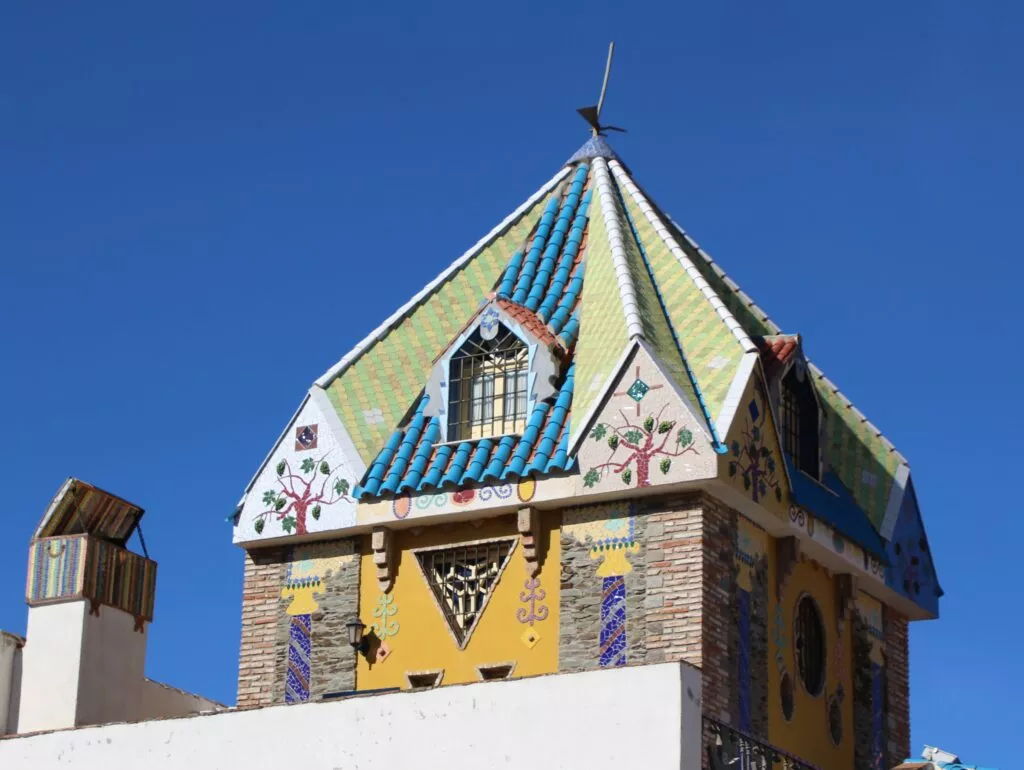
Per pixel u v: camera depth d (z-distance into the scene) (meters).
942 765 33.62
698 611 34.09
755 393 35.84
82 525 38.03
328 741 31.25
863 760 38.59
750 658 35.31
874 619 40.03
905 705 40.59
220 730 32.25
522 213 41.19
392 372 38.97
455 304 39.84
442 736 30.34
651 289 37.81
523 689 29.94
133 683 37.69
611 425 35.34
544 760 29.45
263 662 37.53
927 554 41.50
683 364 36.16
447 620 36.28
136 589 38.09
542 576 35.62
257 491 38.25
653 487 34.75
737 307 40.41
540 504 35.69
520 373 37.25
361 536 37.47
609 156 41.78
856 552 38.84
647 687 29.12
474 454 36.75
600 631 34.78
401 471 37.19
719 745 30.31
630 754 28.91
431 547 36.81
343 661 36.81
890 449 41.38
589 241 39.59
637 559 34.88
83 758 33.19
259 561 38.25
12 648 37.97
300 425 38.34
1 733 37.34
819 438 38.88
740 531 35.69
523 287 39.00
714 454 34.44
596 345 36.84
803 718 36.97
